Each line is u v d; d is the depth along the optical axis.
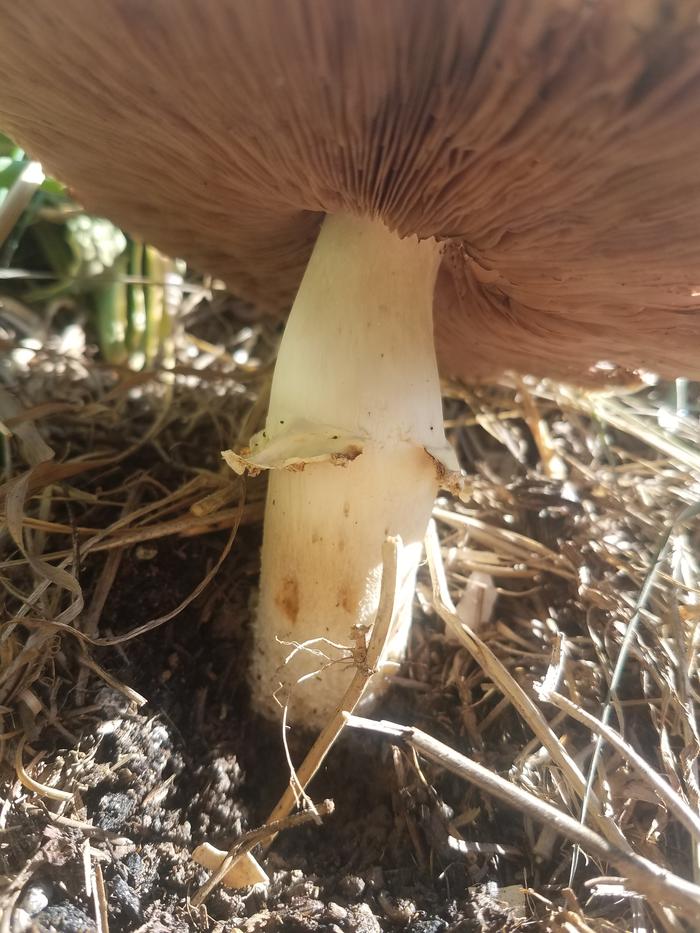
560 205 0.08
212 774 0.10
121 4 0.06
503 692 0.10
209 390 0.17
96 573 0.12
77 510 0.13
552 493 0.15
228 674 0.11
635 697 0.11
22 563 0.11
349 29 0.05
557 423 0.18
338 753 0.10
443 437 0.10
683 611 0.12
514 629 0.12
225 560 0.12
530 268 0.10
